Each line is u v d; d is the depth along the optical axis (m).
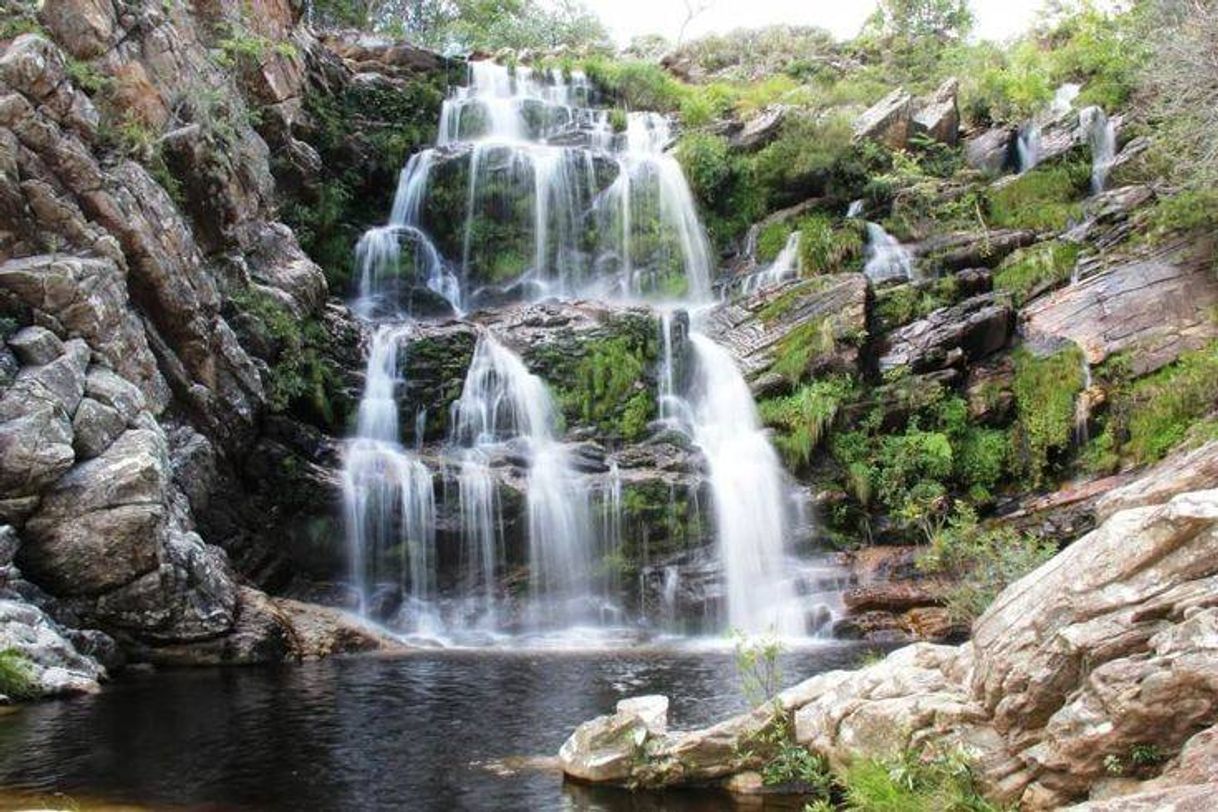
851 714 7.72
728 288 26.69
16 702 11.07
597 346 21.39
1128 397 19.78
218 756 9.00
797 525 19.73
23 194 14.47
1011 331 21.64
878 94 33.28
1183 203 21.36
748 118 31.03
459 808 7.60
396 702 11.48
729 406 21.48
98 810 7.39
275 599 16.25
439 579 18.31
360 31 33.34
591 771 8.23
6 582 12.20
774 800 7.81
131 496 13.16
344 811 7.51
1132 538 6.26
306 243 23.86
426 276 26.30
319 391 19.19
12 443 12.40
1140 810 4.93
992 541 16.11
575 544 18.83
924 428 20.77
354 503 18.02
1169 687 5.64
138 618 13.31
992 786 6.50
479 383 20.67
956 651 7.72
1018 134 28.61
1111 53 29.08
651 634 18.02
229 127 19.06
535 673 13.60
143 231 15.69
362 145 26.89
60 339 13.84
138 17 17.52
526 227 27.00
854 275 22.52
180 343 16.41
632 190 27.75
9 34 15.44
